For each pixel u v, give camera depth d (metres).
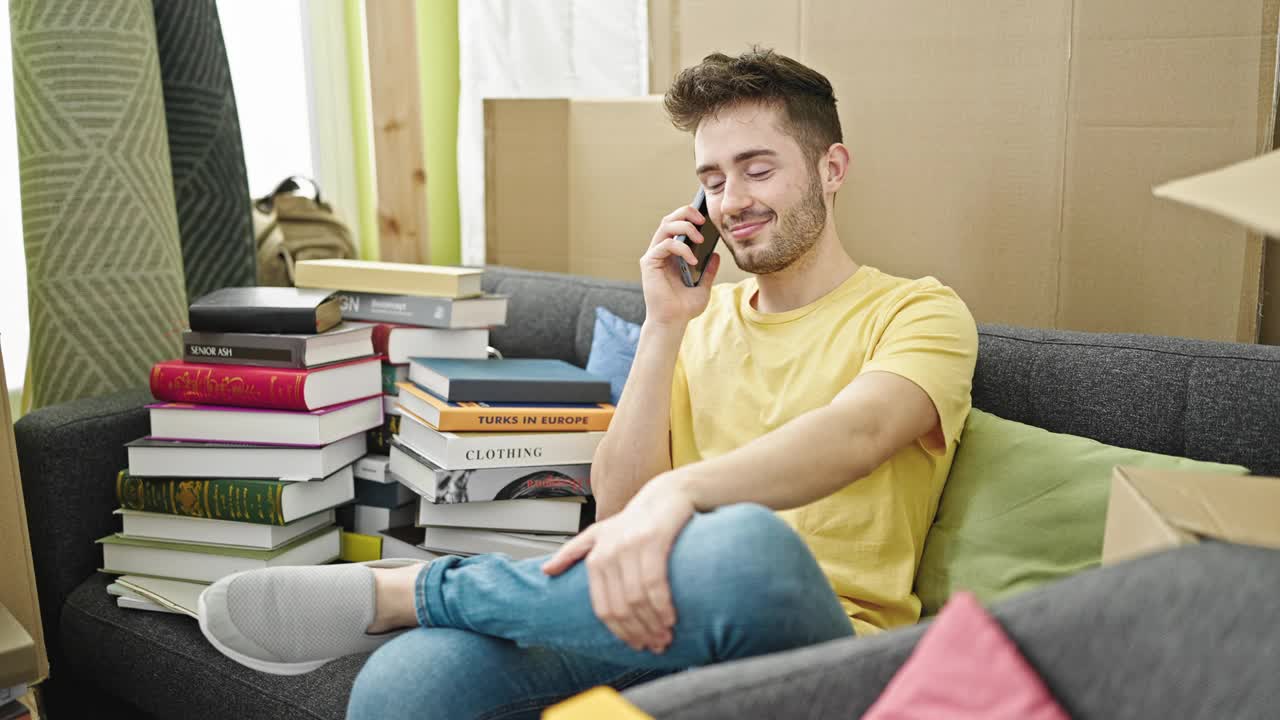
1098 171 1.61
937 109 1.73
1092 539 1.16
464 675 1.05
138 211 1.89
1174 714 0.61
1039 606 0.69
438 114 2.45
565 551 0.98
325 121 2.36
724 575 0.85
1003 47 1.66
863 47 1.78
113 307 1.86
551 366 1.71
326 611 1.23
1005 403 1.40
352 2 2.35
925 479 1.28
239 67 2.30
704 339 1.47
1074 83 1.60
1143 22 1.54
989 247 1.72
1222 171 0.71
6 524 1.37
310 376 1.53
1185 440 1.25
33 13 1.83
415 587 1.12
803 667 0.72
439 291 1.71
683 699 0.69
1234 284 1.52
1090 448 1.23
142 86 1.89
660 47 2.05
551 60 2.28
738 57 1.39
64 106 1.83
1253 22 1.46
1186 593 0.64
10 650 1.19
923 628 0.74
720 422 1.39
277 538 1.53
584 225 2.14
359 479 1.71
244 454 1.55
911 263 1.79
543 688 1.08
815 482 1.08
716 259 1.42
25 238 1.89
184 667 1.38
